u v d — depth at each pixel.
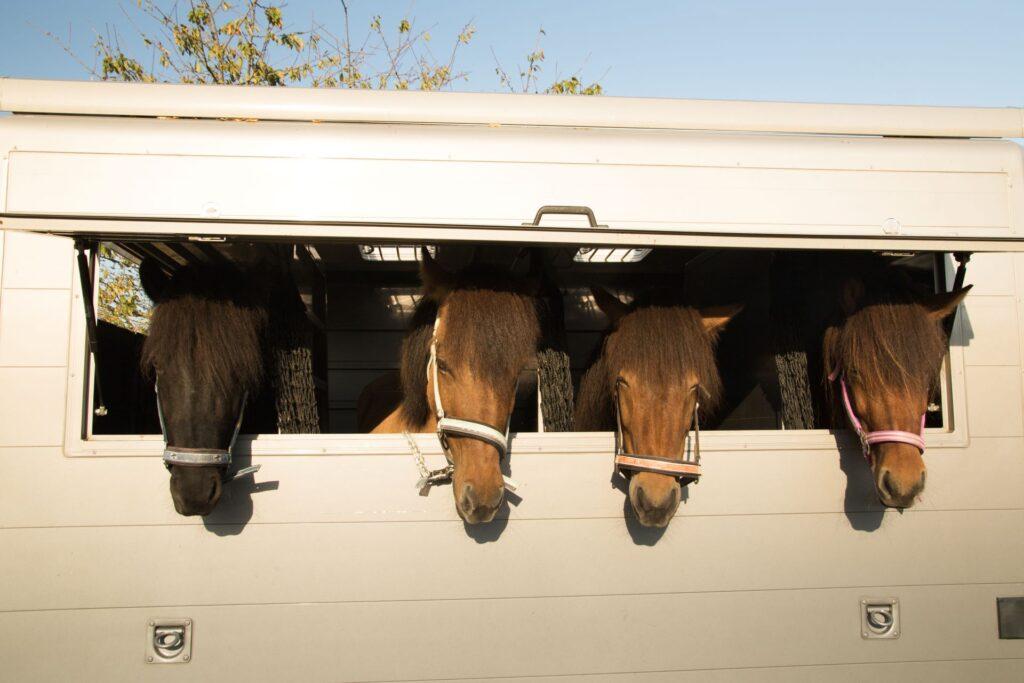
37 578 2.76
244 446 2.88
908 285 3.11
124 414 3.66
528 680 2.92
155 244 3.21
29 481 2.78
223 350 2.74
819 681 3.06
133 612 2.79
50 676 2.75
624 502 3.01
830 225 2.98
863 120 3.12
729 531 3.06
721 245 2.75
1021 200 3.09
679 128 3.07
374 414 4.24
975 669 3.14
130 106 2.83
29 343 2.82
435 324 2.96
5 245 2.84
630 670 2.97
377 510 2.89
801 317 3.43
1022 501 3.21
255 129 2.78
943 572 3.15
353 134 2.81
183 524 2.82
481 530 2.93
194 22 7.59
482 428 2.67
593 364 3.48
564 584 2.96
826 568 3.09
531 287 2.95
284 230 2.58
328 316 5.29
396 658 2.87
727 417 4.43
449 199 2.82
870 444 2.98
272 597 2.84
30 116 2.78
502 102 2.99
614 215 2.89
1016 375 3.26
